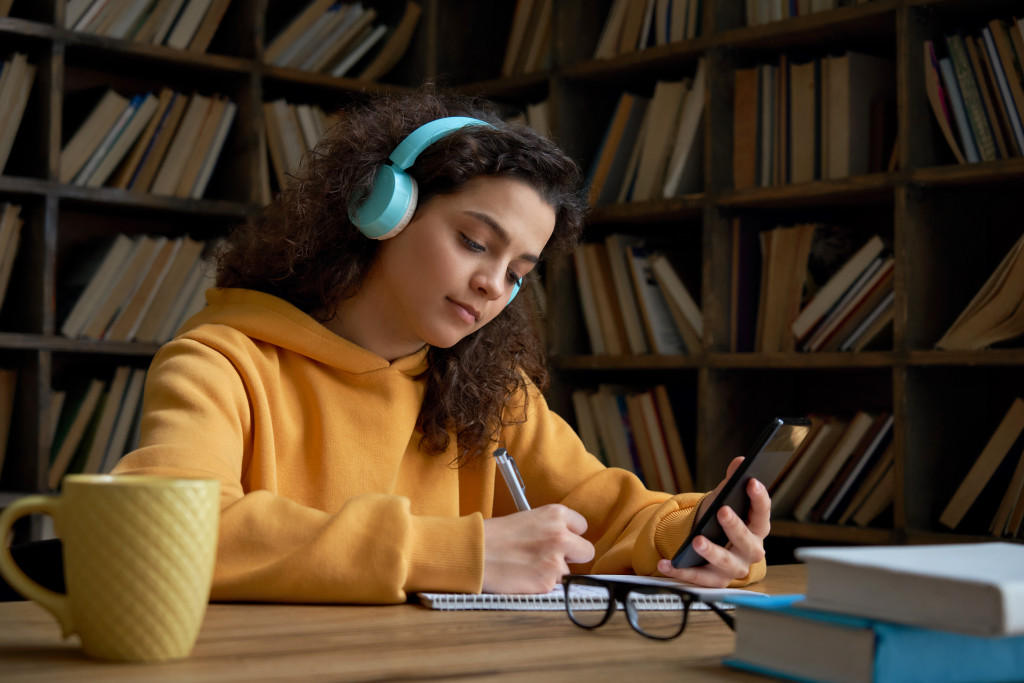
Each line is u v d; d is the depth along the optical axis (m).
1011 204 2.28
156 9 2.64
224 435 1.08
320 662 0.67
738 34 2.42
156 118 2.65
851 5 2.22
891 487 2.17
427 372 1.40
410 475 1.37
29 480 2.45
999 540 1.96
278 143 2.82
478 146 1.21
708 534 1.01
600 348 2.71
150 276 2.61
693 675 0.66
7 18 2.38
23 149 2.58
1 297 2.46
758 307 2.47
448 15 3.15
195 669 0.65
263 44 2.80
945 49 2.18
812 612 0.64
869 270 2.22
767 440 0.96
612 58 2.70
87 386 2.57
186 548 0.67
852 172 2.27
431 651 0.71
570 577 0.84
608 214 2.66
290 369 1.29
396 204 1.21
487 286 1.22
